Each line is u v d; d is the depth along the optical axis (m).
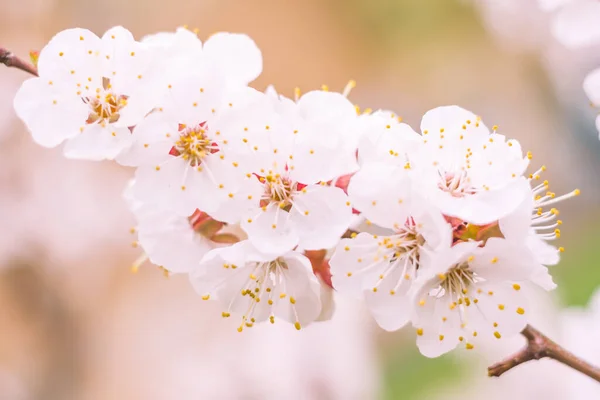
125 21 0.93
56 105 0.43
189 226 0.43
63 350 0.76
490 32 1.16
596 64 1.12
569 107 1.19
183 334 0.74
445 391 0.75
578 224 1.12
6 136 0.77
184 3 0.97
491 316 0.42
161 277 0.80
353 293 0.42
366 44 1.10
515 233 0.41
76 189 0.79
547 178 1.20
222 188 0.42
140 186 0.42
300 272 0.42
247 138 0.42
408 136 0.42
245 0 1.02
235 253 0.42
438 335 0.42
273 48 1.05
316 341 0.68
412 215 0.41
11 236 0.76
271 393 0.67
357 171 0.42
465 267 0.41
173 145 0.42
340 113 0.42
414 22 1.11
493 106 1.20
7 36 0.82
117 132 0.42
